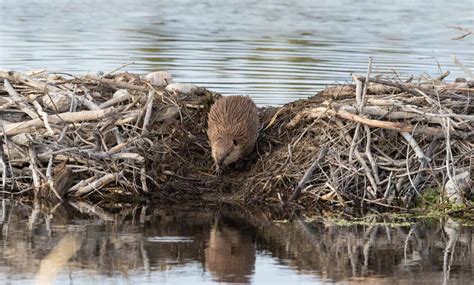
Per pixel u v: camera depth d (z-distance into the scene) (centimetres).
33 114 1565
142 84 1698
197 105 1656
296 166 1512
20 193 1523
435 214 1453
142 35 2703
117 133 1541
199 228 1373
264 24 2969
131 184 1514
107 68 2170
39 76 1719
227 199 1506
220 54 2422
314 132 1555
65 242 1295
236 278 1170
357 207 1477
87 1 3356
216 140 1540
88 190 1506
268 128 1623
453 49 2528
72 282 1145
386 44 2612
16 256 1234
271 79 2109
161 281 1155
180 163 1549
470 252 1284
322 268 1209
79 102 1592
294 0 3541
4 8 3134
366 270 1209
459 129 1547
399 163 1493
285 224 1402
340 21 3044
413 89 1593
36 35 2641
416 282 1168
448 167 1460
